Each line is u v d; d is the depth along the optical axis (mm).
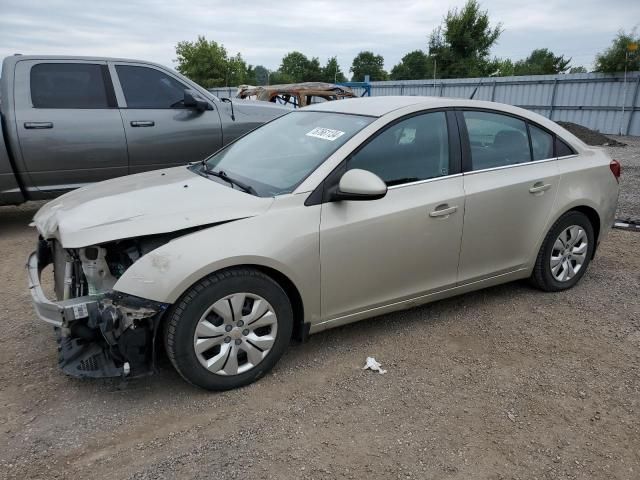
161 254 2678
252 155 3752
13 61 5957
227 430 2666
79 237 2703
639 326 3877
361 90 26125
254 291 2898
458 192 3594
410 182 3445
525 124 4113
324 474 2379
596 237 4598
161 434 2631
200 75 53125
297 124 3910
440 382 3125
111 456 2475
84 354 2824
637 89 21875
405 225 3365
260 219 2932
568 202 4195
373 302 3418
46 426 2676
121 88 6375
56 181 6113
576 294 4453
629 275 4930
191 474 2365
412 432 2674
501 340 3646
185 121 6695
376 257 3307
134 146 6398
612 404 2938
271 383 3082
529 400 2961
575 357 3434
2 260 5309
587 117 23750
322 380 3125
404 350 3492
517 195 3891
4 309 4070
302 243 3002
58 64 6105
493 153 3881
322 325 3268
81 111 6098
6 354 3371
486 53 44750
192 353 2787
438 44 44562
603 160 4512
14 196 6027
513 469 2438
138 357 2711
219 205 2971
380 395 2982
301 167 3289
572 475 2408
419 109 3590
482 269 3887
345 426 2711
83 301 2717
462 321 3922
